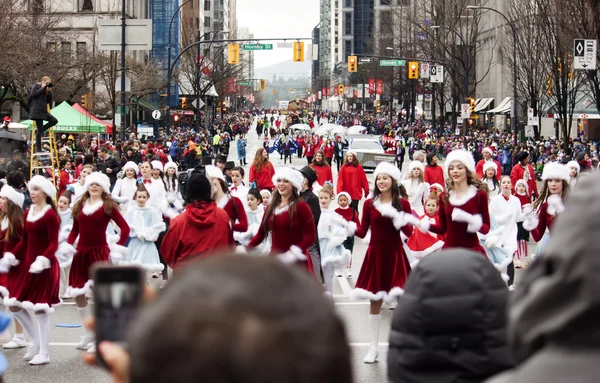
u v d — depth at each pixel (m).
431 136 70.56
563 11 38.59
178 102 94.19
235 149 77.56
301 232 10.60
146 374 1.39
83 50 58.91
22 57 42.81
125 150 34.44
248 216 15.20
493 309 3.48
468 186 10.81
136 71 65.06
